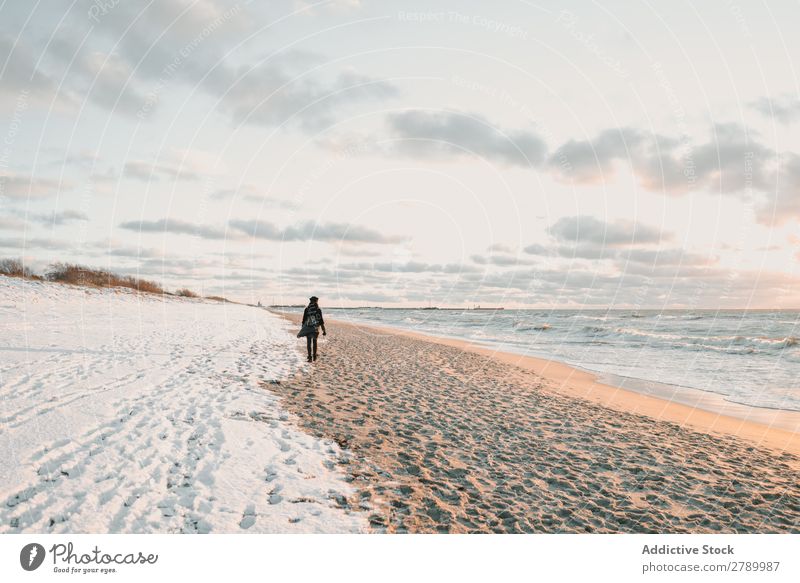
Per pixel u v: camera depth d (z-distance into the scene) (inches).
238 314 1774.1
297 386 460.1
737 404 526.9
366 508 223.0
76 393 354.6
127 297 1451.8
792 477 300.0
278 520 206.1
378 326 1931.6
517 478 273.3
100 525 190.4
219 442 283.0
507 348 1071.0
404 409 407.2
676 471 302.0
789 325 1916.8
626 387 616.7
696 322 2193.7
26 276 1282.0
